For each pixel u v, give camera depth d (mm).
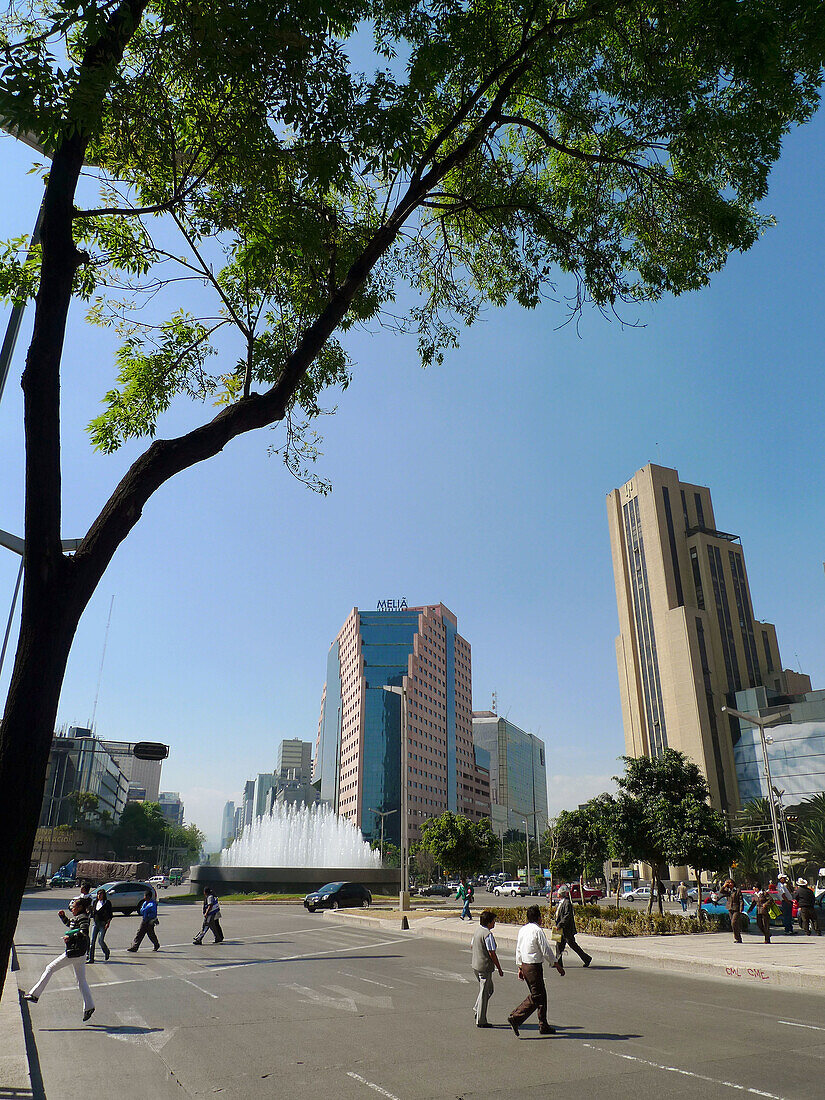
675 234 9555
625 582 115938
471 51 7734
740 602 110875
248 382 7629
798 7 7254
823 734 86500
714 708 99062
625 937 21391
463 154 7551
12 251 7617
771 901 21016
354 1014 10680
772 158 8617
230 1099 6547
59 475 4930
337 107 6594
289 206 7617
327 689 187000
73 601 4730
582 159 9094
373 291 9227
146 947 20500
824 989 12766
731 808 93625
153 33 6746
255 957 18062
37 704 4414
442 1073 7414
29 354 5008
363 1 7008
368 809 142625
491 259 10148
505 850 121938
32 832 4262
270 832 65812
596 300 9156
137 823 141500
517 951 9727
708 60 7801
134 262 7734
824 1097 6559
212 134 6992
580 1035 9195
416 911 35031
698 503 118000
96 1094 6672
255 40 6133
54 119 5168
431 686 163500
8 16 6746
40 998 11961
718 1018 10336
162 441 5531
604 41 8469
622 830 26828
